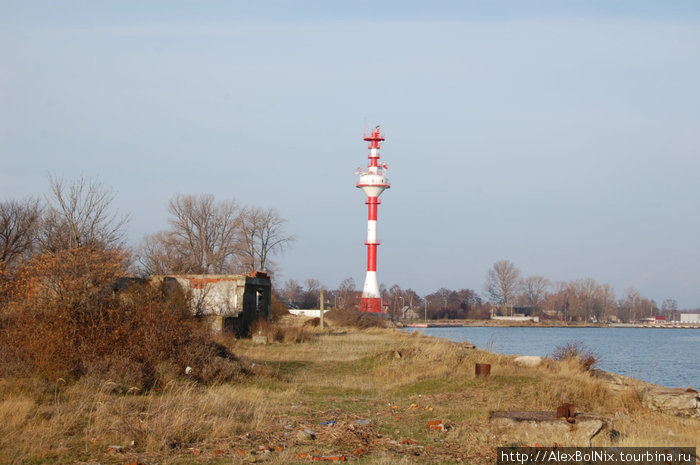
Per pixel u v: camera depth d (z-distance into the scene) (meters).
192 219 69.56
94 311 18.64
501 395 16.64
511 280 149.12
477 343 63.41
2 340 16.80
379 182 95.44
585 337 92.44
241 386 18.25
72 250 23.28
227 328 37.31
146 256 63.72
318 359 27.91
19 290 22.25
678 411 16.22
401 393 18.41
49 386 14.34
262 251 75.00
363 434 12.10
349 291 131.12
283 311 72.19
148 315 19.50
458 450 11.30
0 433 10.60
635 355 55.19
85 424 11.77
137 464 9.55
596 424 12.25
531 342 70.56
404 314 147.50
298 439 11.66
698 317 195.25
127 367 16.42
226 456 10.32
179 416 11.79
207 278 39.50
